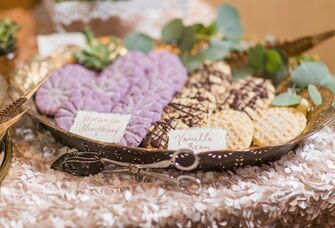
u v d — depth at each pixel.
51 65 0.97
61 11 1.09
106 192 0.74
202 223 0.72
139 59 0.97
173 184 0.75
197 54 0.99
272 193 0.74
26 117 0.88
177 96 0.90
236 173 0.78
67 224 0.70
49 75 0.89
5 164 0.77
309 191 0.75
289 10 1.24
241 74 0.95
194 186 0.75
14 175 0.77
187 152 0.74
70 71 0.94
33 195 0.73
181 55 1.01
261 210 0.74
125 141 0.80
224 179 0.77
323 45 1.17
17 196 0.73
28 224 0.69
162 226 0.71
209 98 0.89
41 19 1.23
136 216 0.71
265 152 0.77
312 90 0.85
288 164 0.79
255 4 1.33
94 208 0.72
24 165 0.79
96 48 0.99
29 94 0.82
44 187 0.75
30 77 0.94
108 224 0.70
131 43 1.02
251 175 0.77
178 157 0.74
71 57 0.99
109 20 1.20
